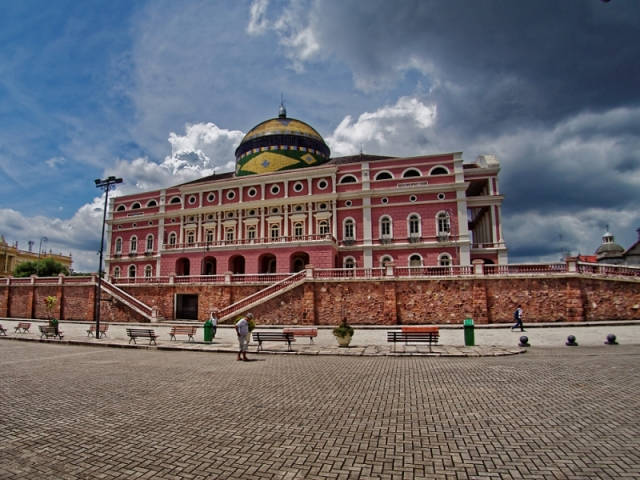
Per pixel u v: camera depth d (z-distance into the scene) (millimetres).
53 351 19297
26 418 7906
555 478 5012
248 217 48656
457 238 41500
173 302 36469
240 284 34094
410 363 14188
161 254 48531
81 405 8844
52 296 41094
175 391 10125
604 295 26141
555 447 5996
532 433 6609
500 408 8078
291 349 18078
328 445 6250
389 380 11125
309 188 46719
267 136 54844
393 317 28906
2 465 5668
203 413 8094
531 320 27016
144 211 55812
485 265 28797
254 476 5203
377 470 5328
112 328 31531
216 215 50469
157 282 37469
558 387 9766
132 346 20422
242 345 15695
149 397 9508
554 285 27016
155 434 6883
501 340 20891
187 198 52906
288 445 6277
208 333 21625
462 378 11164
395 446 6160
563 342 19531
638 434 6469
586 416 7445
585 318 26234
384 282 29609
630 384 9922
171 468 5504
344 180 46781
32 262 72188
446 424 7160
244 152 56781
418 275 29734
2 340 25016
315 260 41531
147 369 13617
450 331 24609
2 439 6723
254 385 10750
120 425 7402
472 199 42938
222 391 10055
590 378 10727
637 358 13984
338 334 19172
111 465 5641
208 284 35156
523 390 9539
